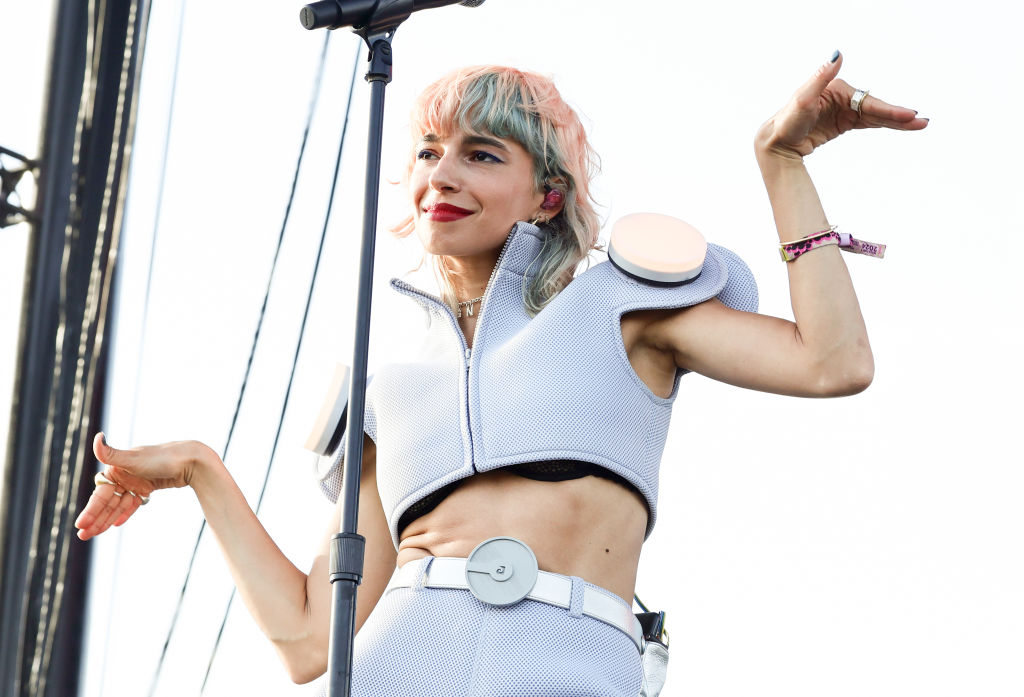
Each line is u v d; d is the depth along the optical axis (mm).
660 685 2754
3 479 7059
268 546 2996
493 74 2936
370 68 2646
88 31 7164
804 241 2535
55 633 6957
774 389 2572
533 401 2564
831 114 2527
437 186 2852
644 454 2625
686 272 2672
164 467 2957
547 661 2377
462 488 2594
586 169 3018
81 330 7125
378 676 2441
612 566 2551
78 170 7145
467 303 2904
